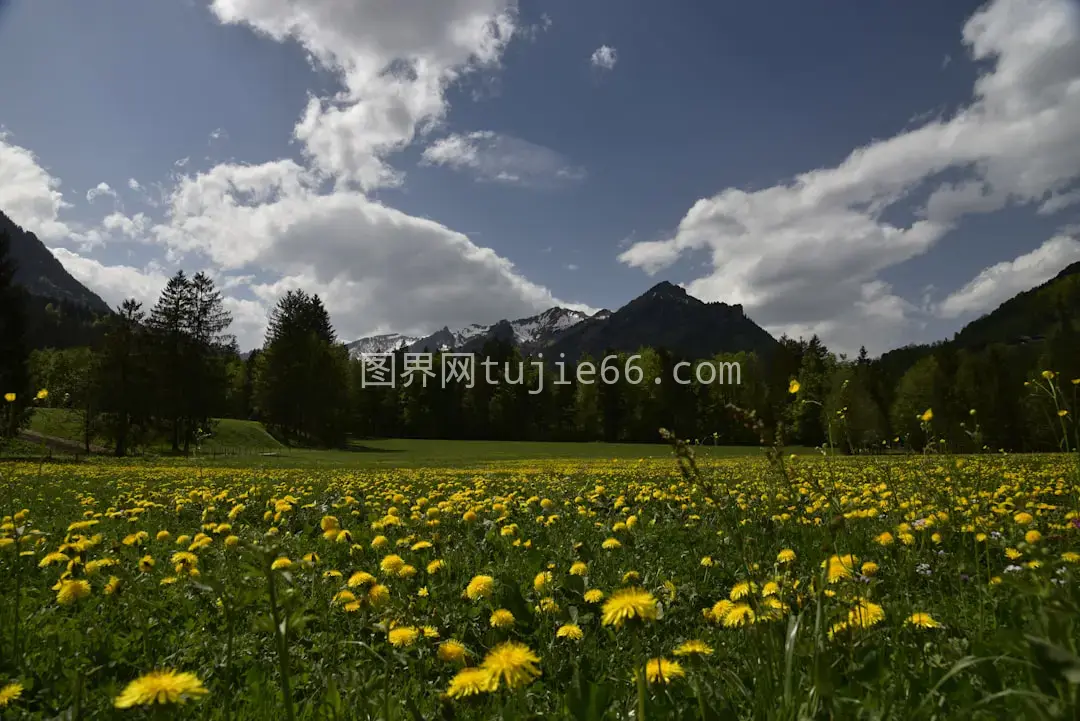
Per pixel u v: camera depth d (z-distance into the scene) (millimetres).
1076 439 3857
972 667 2273
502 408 109250
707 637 3465
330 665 3123
